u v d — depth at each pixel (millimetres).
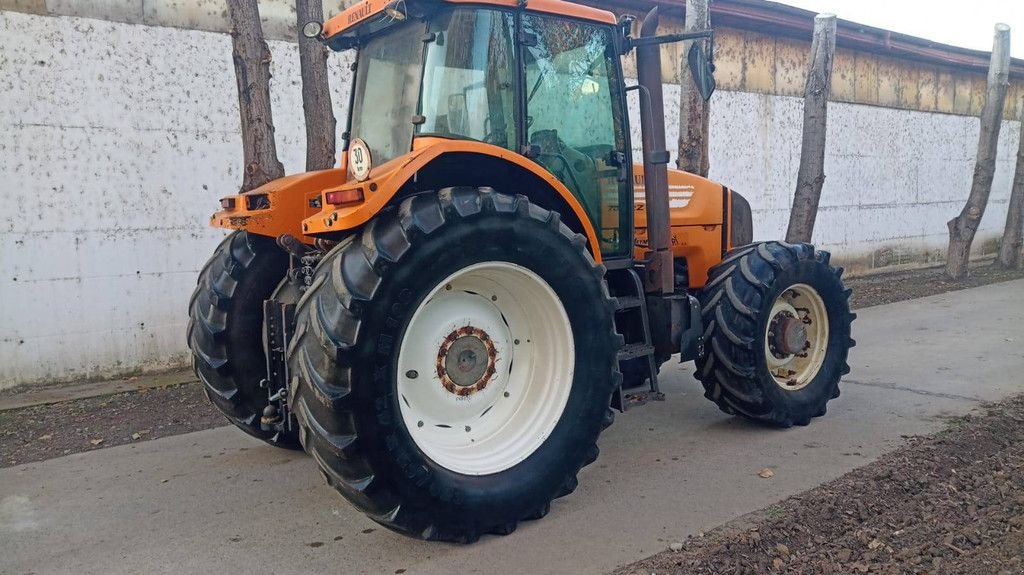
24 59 5809
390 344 2803
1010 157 14609
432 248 2865
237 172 6801
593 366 3348
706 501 3381
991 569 2738
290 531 3240
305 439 2875
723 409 4449
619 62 4043
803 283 4418
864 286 10570
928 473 3609
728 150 9930
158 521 3391
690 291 4867
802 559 2857
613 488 3590
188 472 4027
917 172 12562
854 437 4184
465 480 3023
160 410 5336
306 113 5773
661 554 2865
